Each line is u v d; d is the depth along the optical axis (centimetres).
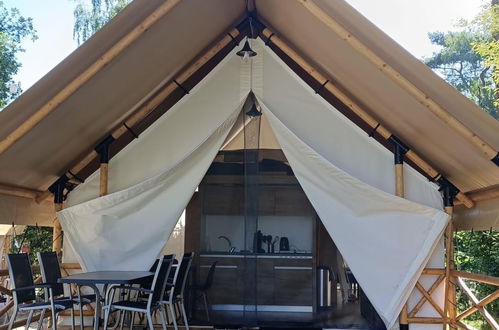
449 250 495
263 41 533
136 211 497
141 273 442
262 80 523
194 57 533
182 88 529
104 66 392
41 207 548
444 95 384
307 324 516
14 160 436
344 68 468
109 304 421
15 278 408
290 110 518
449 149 453
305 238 532
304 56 537
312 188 488
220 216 538
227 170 545
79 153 512
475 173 459
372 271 473
